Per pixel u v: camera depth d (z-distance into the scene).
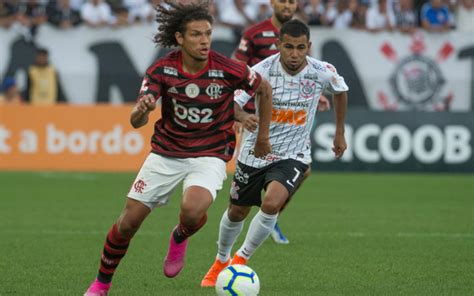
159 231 39.50
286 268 30.14
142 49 75.69
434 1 79.62
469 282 27.62
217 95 23.91
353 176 69.00
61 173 68.56
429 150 72.19
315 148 72.00
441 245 35.59
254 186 27.89
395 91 76.88
